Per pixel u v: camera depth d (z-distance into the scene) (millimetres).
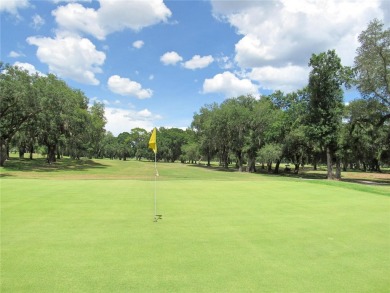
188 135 139000
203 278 5859
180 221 10562
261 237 8727
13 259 6734
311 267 6508
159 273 6066
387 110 44219
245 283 5664
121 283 5582
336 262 6824
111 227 9617
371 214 12047
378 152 55188
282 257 7105
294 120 58500
